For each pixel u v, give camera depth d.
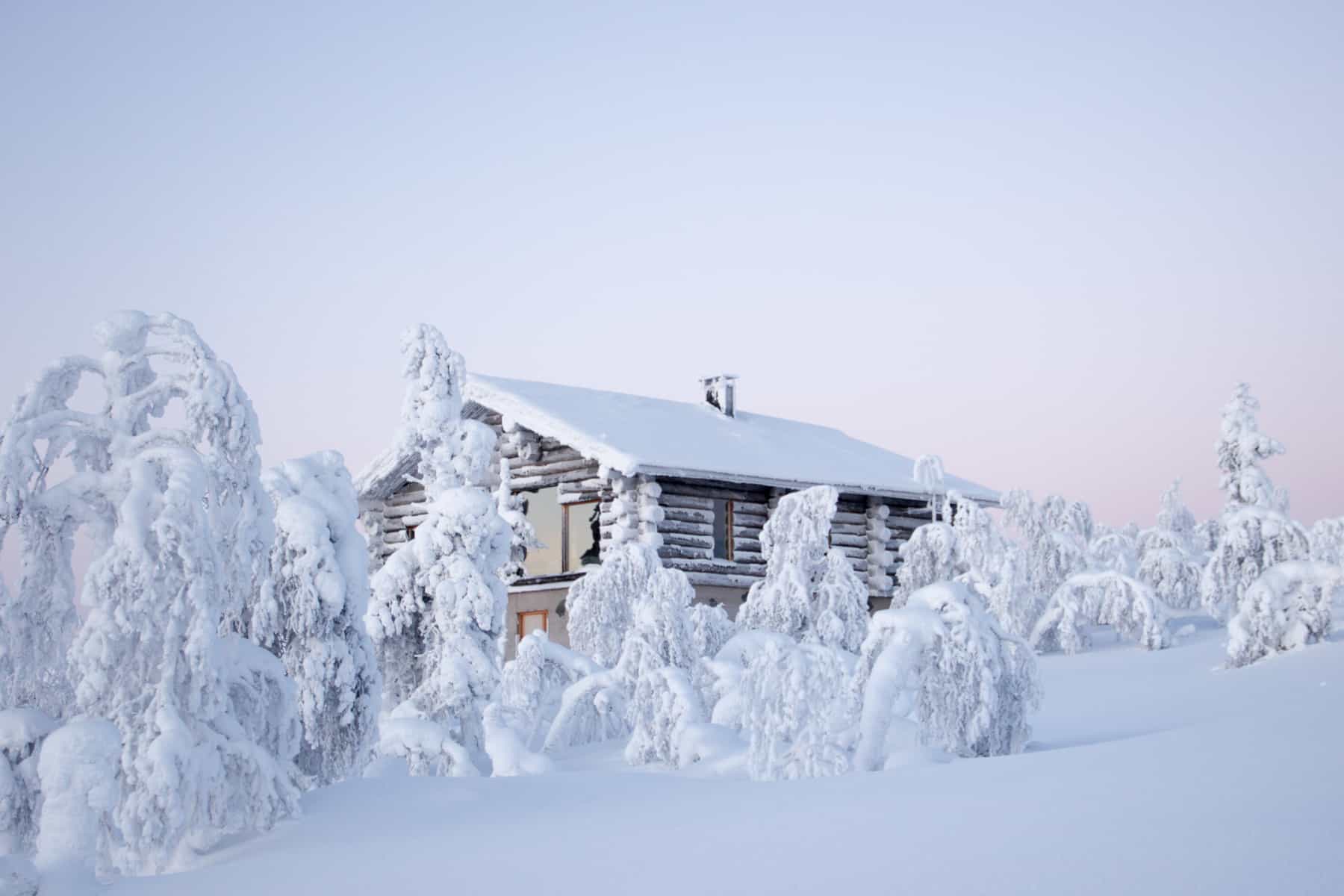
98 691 7.52
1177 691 16.61
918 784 7.79
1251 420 28.08
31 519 8.02
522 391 30.42
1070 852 5.13
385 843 7.19
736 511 28.80
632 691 15.83
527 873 5.98
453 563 14.62
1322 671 16.52
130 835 7.25
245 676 8.32
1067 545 29.53
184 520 7.72
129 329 8.41
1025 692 11.39
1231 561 25.03
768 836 6.33
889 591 30.25
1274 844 4.84
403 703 14.02
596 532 28.98
